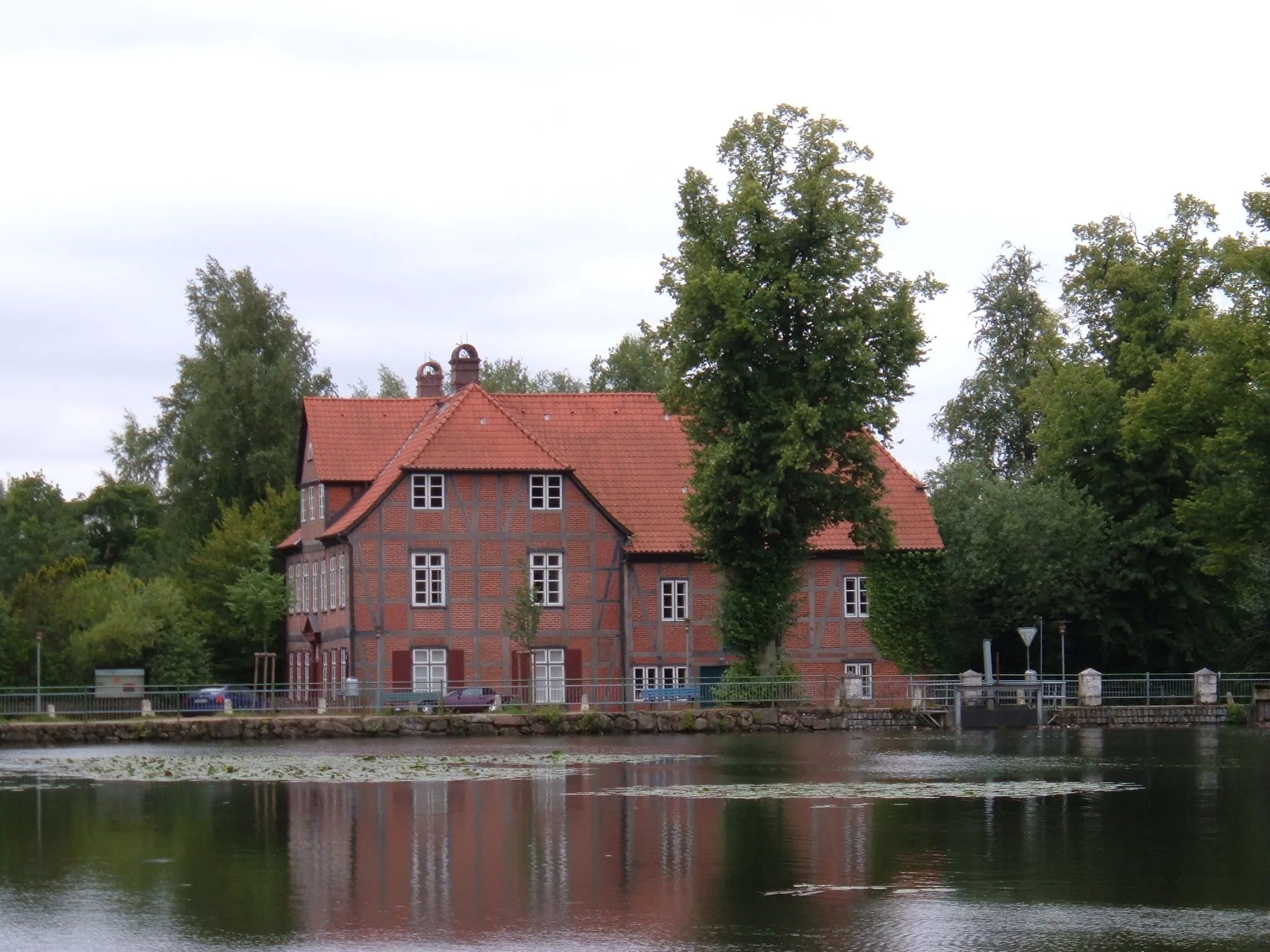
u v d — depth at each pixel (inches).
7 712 2135.8
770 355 2207.2
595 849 1013.8
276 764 1633.9
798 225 2186.3
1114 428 2576.3
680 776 1471.5
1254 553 2378.2
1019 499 2603.3
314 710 2213.3
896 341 2217.0
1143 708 2287.2
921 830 1088.8
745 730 2170.3
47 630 2434.8
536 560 2497.5
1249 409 2228.1
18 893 885.8
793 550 2260.1
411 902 854.5
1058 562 2561.5
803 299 2154.3
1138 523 2573.8
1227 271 2544.3
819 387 2191.2
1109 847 1019.3
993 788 1348.4
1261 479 2266.2
